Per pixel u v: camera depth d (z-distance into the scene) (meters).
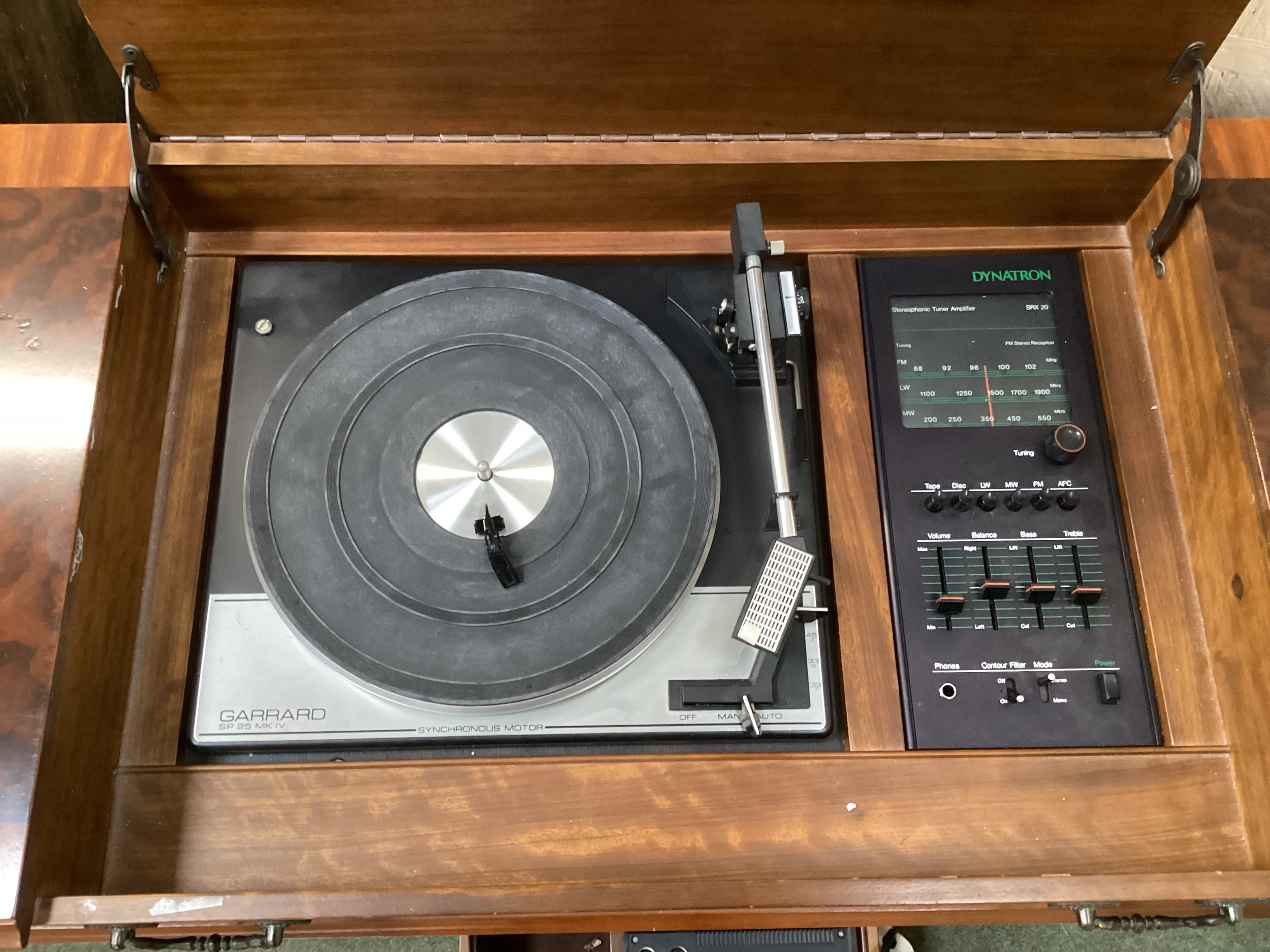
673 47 1.07
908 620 1.09
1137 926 0.93
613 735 1.04
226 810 0.98
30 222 1.04
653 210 1.24
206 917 0.82
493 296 1.20
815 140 1.18
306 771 1.00
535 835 0.98
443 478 1.12
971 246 1.28
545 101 1.13
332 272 1.26
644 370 1.17
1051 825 1.00
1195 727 1.05
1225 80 1.46
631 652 1.05
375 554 1.08
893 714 1.06
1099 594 1.08
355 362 1.16
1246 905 0.95
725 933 1.26
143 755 1.01
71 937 0.96
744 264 1.13
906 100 1.14
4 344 0.99
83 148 1.08
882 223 1.28
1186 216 1.13
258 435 1.12
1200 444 1.09
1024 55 1.09
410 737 1.03
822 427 1.19
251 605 1.09
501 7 1.02
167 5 1.00
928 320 1.24
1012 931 1.49
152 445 1.11
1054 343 1.23
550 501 1.11
